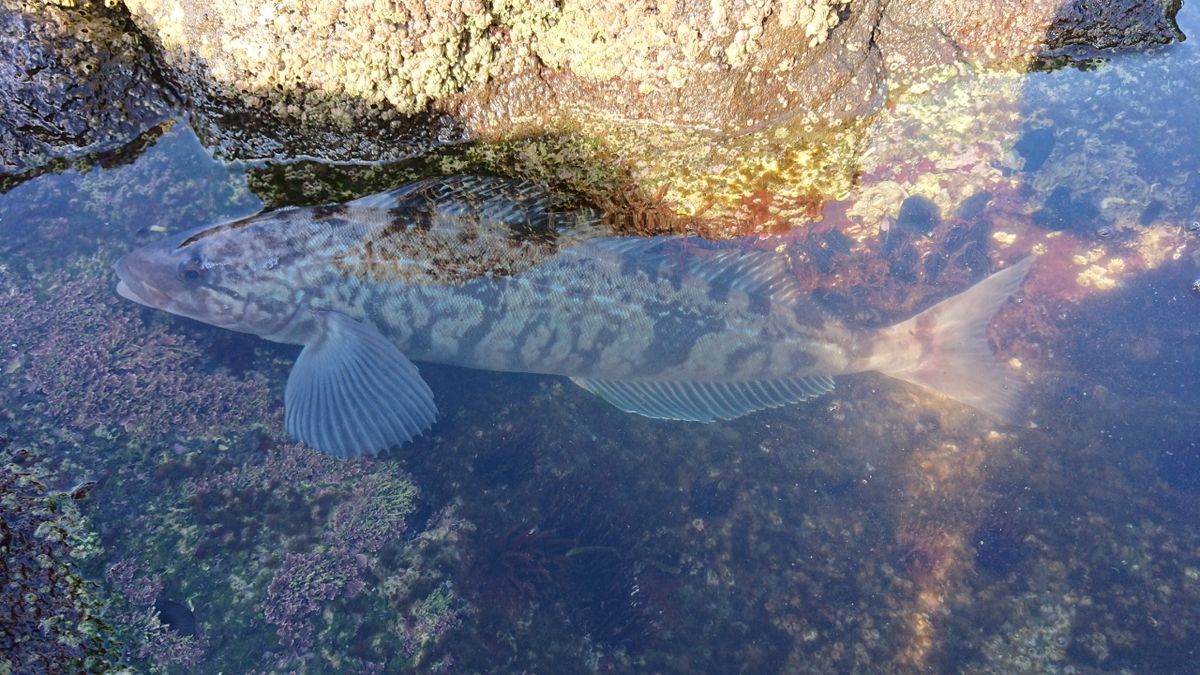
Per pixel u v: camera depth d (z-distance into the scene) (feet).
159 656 1.15
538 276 1.39
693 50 1.39
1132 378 1.57
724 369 1.50
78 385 1.31
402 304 1.37
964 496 1.52
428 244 1.37
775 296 1.49
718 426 1.60
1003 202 1.64
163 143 1.44
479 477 1.45
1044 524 1.48
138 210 1.43
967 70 1.58
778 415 1.61
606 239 1.43
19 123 1.37
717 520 1.50
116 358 1.35
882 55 1.53
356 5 1.26
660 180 1.50
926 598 1.44
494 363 1.45
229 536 1.27
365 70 1.32
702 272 1.46
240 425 1.36
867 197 1.59
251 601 1.23
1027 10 1.56
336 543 1.31
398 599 1.29
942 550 1.48
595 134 1.47
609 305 1.41
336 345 1.38
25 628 1.08
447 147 1.44
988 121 1.60
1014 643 1.39
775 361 1.51
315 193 1.45
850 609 1.43
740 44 1.39
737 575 1.45
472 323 1.39
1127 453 1.52
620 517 1.47
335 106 1.36
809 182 1.55
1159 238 1.61
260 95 1.35
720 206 1.53
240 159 1.43
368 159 1.43
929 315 1.56
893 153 1.58
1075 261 1.62
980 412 1.59
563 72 1.40
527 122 1.44
